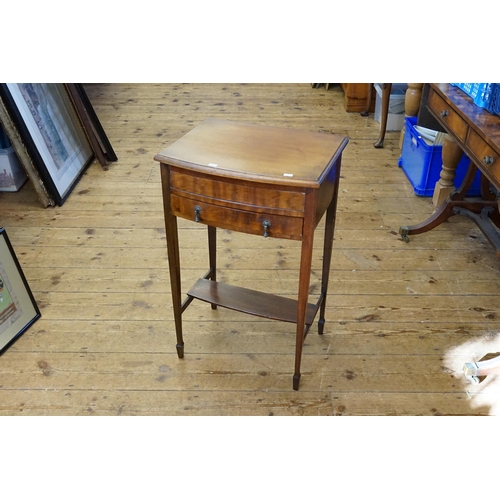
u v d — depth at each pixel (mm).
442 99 2410
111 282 2584
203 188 1633
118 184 3576
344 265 2705
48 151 3312
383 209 3248
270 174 1529
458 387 2012
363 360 2127
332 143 1766
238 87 5543
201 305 2436
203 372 2082
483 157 2004
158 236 2971
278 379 2051
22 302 2262
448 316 2350
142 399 1972
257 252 2824
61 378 2053
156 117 4758
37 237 2959
